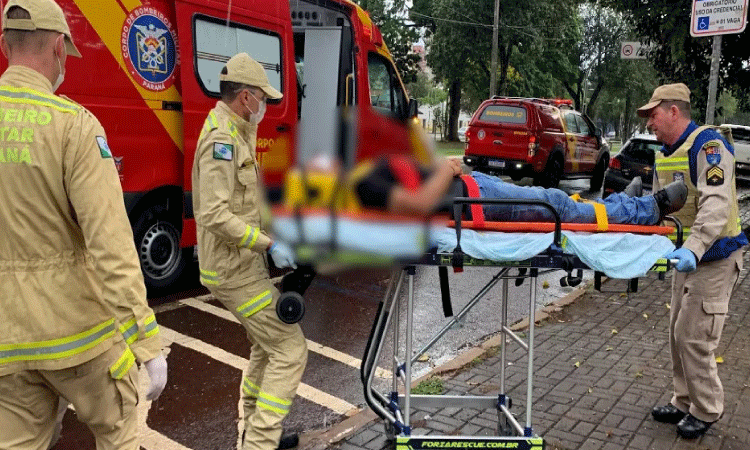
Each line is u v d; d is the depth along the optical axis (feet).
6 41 6.97
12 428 7.16
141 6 18.37
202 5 19.81
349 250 8.99
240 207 9.84
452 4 108.27
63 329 7.02
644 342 17.49
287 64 23.18
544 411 13.15
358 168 9.16
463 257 9.27
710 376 11.75
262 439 10.02
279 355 10.18
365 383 10.68
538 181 49.24
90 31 17.21
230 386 14.17
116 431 7.82
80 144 6.88
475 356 16.08
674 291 12.39
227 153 9.49
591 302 21.47
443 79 118.73
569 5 114.42
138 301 7.02
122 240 7.02
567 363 15.87
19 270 6.85
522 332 18.22
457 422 12.57
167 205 20.29
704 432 12.20
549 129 47.80
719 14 19.15
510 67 120.88
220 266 9.87
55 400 7.57
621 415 13.02
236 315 10.16
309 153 9.33
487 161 47.85
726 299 11.71
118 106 18.04
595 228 10.18
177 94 19.70
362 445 11.61
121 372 7.64
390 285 10.77
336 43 25.54
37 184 6.77
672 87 11.73
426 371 15.64
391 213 9.07
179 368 15.01
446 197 9.25
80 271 7.19
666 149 12.14
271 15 22.43
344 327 18.39
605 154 56.70
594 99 161.68
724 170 10.89
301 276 9.69
